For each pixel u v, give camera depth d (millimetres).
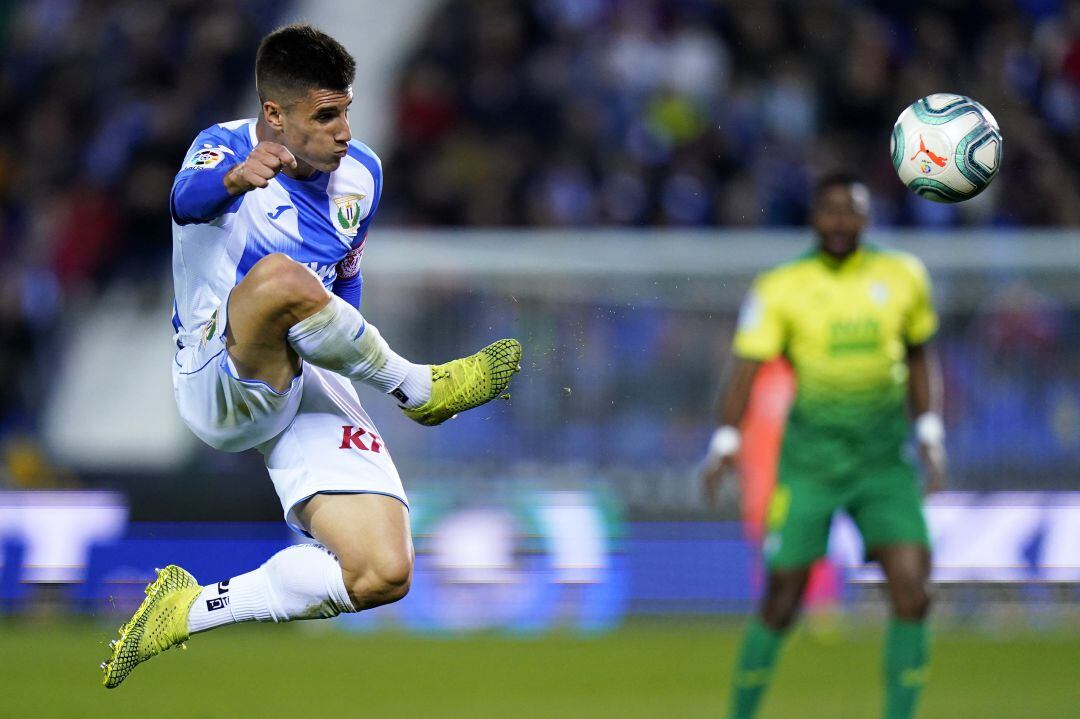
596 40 50844
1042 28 50875
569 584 34344
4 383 43562
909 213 46344
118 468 34656
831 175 21438
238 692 24516
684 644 30859
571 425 35594
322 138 14664
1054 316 35875
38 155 49219
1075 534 34219
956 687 24688
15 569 33938
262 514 34438
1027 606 34062
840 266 21188
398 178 49281
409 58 53125
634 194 48062
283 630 33969
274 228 15383
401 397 15148
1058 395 35531
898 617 19484
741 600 34094
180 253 15227
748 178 48031
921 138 17219
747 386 21625
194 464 35188
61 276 45875
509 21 51344
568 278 36969
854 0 50469
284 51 14508
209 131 15203
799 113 48812
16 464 36812
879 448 20375
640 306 36719
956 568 34000
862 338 20719
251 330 14141
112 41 50844
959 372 35656
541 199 48062
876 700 23438
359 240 16047
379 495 15109
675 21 50750
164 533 34281
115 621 33875
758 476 34031
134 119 48750
